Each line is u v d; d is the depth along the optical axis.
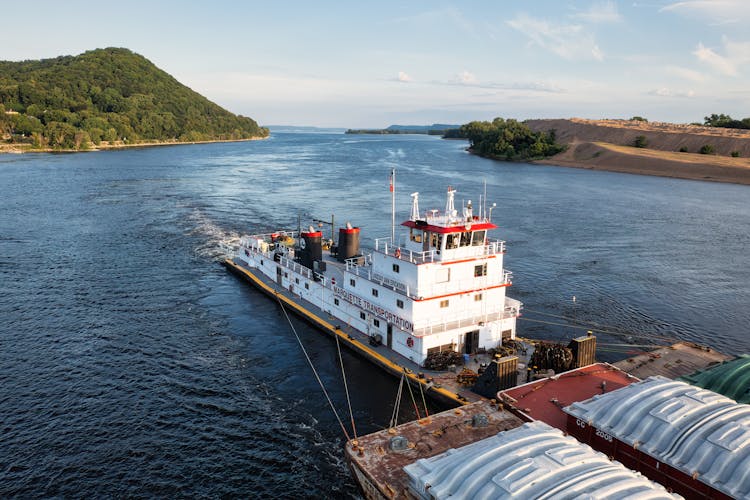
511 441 23.89
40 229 90.50
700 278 68.94
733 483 21.44
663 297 61.72
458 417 31.17
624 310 57.47
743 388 32.59
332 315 50.81
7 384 39.53
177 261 72.88
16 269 68.06
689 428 24.45
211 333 49.28
